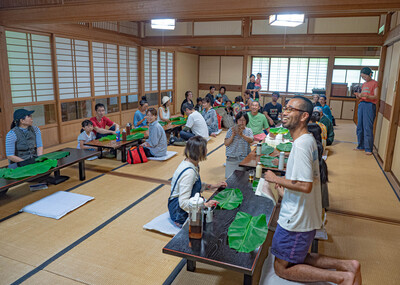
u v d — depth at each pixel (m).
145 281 2.38
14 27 5.53
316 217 1.98
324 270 1.98
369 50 10.32
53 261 2.62
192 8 4.05
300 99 1.90
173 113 11.45
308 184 1.84
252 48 11.75
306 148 1.85
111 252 2.76
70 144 6.71
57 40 6.51
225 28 8.62
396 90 4.91
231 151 4.31
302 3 3.60
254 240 2.07
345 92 10.77
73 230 3.13
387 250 2.89
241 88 12.28
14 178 3.38
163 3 4.16
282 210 2.04
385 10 3.48
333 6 3.52
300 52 11.11
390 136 5.07
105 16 4.51
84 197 3.86
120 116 8.85
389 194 4.22
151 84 10.09
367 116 6.20
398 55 5.44
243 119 4.07
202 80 12.91
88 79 7.52
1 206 3.66
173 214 3.00
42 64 6.25
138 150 5.43
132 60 9.18
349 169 5.30
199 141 2.71
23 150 4.07
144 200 3.86
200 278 2.42
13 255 2.70
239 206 2.62
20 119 4.03
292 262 2.03
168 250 2.04
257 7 3.77
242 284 2.36
